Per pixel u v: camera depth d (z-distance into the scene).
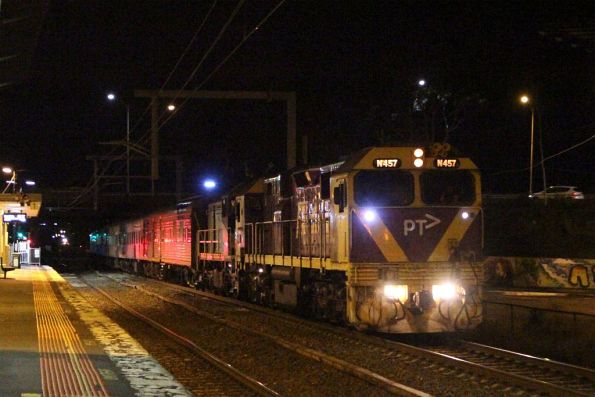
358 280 16.08
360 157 16.50
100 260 74.88
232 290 28.06
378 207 16.31
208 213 31.72
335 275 17.88
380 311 15.80
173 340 17.09
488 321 19.53
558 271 31.73
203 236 32.12
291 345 15.36
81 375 11.46
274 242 22.59
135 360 13.24
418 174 16.50
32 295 27.14
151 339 17.39
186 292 31.53
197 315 22.47
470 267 16.47
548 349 16.42
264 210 25.00
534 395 10.96
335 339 16.61
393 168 16.44
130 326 19.89
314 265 18.81
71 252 109.81
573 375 12.56
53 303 24.03
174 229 36.97
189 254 33.38
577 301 24.89
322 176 17.88
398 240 16.30
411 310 15.95
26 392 9.84
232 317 21.50
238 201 26.27
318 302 19.22
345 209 16.47
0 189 59.94
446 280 16.30
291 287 20.83
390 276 16.12
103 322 19.34
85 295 30.23
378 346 15.51
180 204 36.28
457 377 12.39
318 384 12.17
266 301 23.81
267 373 13.29
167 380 11.48
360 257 16.17
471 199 16.70
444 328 16.05
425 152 16.58
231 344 16.66
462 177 16.75
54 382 10.82
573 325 17.38
